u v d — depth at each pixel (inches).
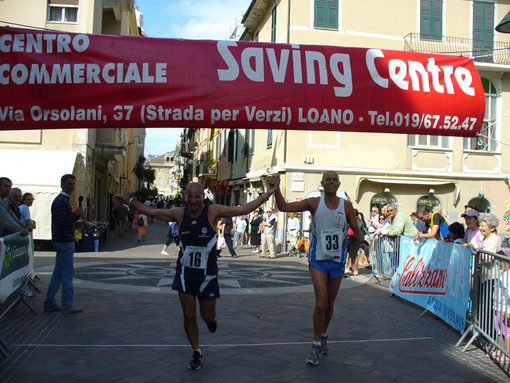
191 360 183.6
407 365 194.7
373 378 177.9
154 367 183.9
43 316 263.0
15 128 220.5
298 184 774.5
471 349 221.6
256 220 740.0
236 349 209.5
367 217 795.4
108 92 221.3
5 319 253.9
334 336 237.1
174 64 225.3
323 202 200.8
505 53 813.2
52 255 582.2
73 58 222.4
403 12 818.2
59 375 173.2
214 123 226.5
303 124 233.3
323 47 240.4
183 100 223.8
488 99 853.2
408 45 813.9
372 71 241.0
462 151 831.7
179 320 259.6
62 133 725.9
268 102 229.3
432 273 289.0
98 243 674.2
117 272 447.2
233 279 427.8
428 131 249.8
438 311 273.1
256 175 946.1
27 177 636.7
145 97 222.8
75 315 266.5
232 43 232.7
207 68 227.0
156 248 767.7
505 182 849.5
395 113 242.4
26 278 268.8
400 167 807.7
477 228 290.0
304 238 689.6
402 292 337.1
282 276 465.1
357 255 485.1
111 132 850.8
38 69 220.2
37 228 621.6
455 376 182.9
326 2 792.9
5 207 271.6
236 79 227.9
